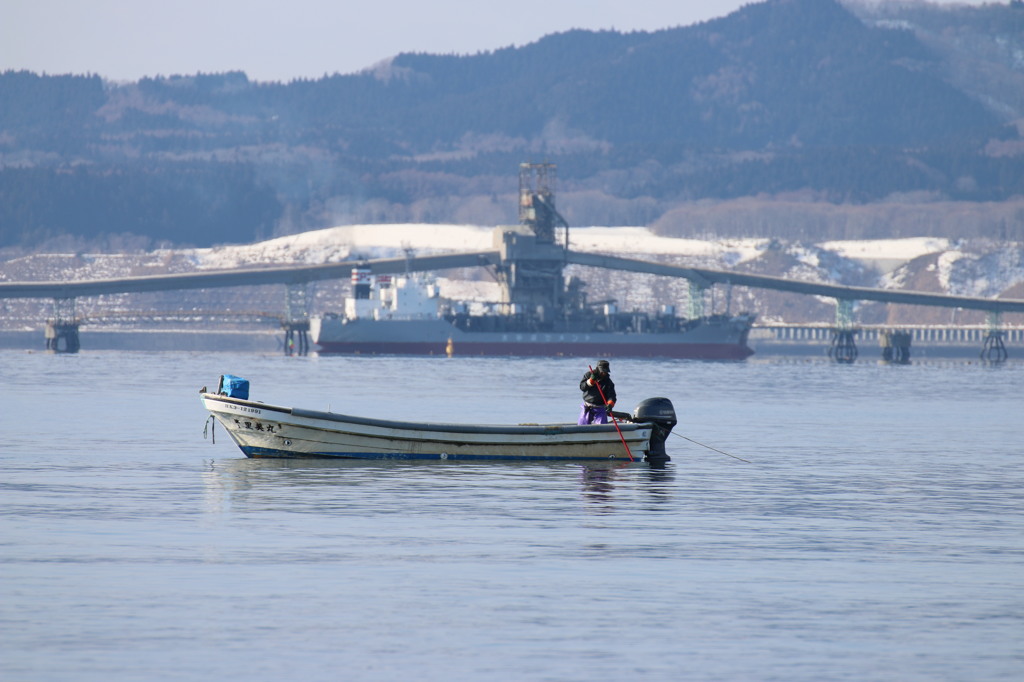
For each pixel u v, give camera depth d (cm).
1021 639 8288
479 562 10581
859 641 8212
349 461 18050
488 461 18188
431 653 7844
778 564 10681
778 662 7731
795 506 14412
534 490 15250
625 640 8188
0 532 11775
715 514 13575
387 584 9688
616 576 10094
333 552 10938
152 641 8031
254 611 8806
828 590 9675
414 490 15088
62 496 14325
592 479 16525
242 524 12381
